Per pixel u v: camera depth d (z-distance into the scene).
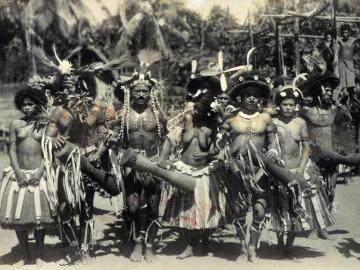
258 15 10.55
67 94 4.33
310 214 4.21
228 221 4.37
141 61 4.76
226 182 4.39
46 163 4.11
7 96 13.70
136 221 4.41
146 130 4.54
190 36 14.10
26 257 4.23
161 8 14.10
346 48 7.30
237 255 4.45
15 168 4.07
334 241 4.86
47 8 14.55
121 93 4.73
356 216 5.53
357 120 7.19
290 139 4.34
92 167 4.36
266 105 4.51
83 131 4.53
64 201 4.20
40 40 14.45
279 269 4.01
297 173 4.24
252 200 4.26
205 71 4.49
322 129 5.13
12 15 14.77
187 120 4.45
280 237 4.52
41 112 4.27
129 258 4.39
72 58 11.52
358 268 4.04
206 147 4.41
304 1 8.55
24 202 4.04
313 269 4.02
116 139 4.46
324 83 5.12
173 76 12.74
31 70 13.82
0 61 14.89
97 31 14.52
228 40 12.00
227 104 4.42
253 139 4.29
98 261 4.32
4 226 4.09
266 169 4.16
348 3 8.55
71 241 4.27
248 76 4.39
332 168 5.05
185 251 4.41
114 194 4.47
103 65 4.64
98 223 5.61
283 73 8.19
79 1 14.62
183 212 4.32
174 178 4.20
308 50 9.15
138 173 4.38
